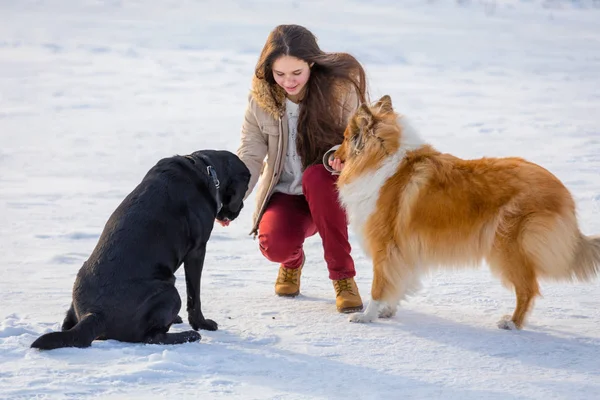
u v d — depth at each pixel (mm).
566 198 6555
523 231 6414
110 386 4980
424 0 68500
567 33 49219
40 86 26938
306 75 7246
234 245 10406
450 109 22750
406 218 6789
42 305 7090
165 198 6176
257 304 7488
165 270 6012
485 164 6770
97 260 5871
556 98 25344
